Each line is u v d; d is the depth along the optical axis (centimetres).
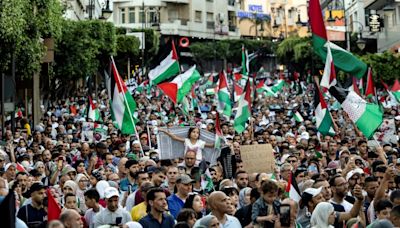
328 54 1991
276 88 4953
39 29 3238
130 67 7456
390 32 6688
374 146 2003
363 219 1203
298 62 7806
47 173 1775
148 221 1081
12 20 2659
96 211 1202
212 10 11294
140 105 4328
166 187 1374
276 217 1020
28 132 3134
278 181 1309
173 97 2456
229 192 1239
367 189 1284
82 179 1416
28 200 1215
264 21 12431
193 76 2600
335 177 1239
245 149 1650
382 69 5156
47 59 3541
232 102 3684
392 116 2798
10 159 1955
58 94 5303
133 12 10756
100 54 5550
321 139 2397
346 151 1769
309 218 1186
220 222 1087
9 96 2494
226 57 10488
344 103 1878
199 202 1162
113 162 1883
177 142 1709
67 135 2475
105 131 2591
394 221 1001
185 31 10738
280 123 2936
